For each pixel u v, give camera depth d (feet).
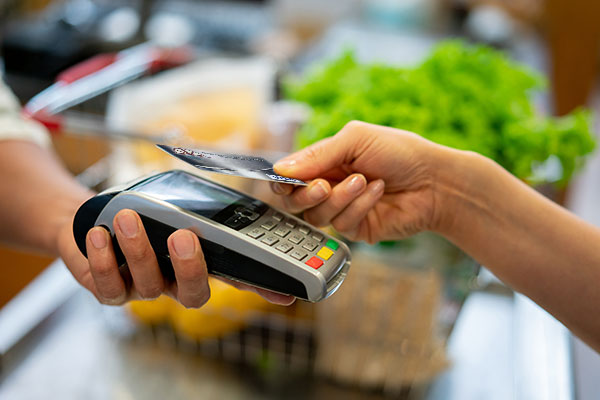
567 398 2.02
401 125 2.12
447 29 6.79
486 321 2.47
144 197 1.37
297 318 2.13
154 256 1.41
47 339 2.28
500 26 6.99
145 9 5.30
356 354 2.06
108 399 2.07
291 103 2.99
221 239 1.35
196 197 1.45
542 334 2.33
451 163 1.76
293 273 1.33
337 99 2.52
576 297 1.72
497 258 1.82
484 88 2.35
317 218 1.78
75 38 4.55
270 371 2.21
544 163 2.36
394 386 2.10
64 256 1.79
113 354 2.25
